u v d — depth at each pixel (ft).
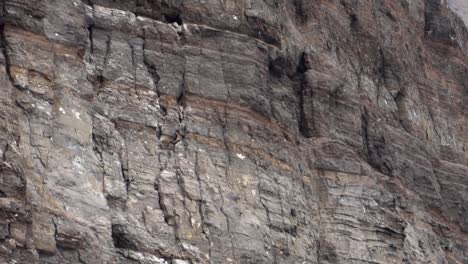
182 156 194.90
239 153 198.18
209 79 201.05
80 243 182.50
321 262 201.16
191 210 192.03
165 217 190.49
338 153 209.67
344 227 204.44
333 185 206.90
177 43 201.57
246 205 195.72
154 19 202.49
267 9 210.18
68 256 181.37
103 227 185.37
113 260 184.34
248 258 192.75
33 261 178.50
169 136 195.52
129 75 196.95
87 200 185.68
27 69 188.24
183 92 199.11
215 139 197.57
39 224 180.75
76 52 193.47
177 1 204.23
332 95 215.10
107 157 190.39
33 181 182.91
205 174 194.80
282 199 199.31
